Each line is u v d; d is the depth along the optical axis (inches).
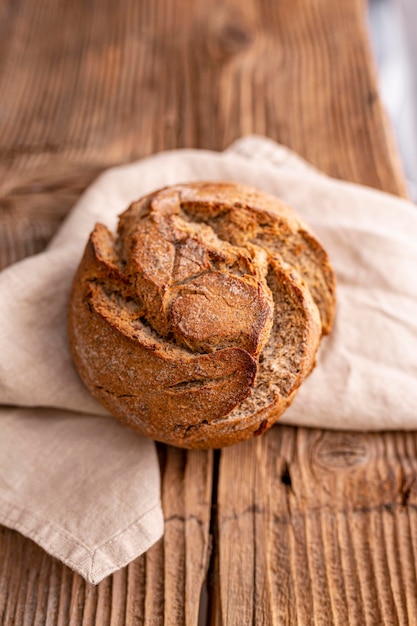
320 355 26.6
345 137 32.2
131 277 24.2
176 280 23.8
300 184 29.0
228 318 23.4
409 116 38.7
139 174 29.3
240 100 33.3
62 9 36.1
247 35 35.3
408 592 24.1
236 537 24.9
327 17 35.8
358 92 33.4
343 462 26.0
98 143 32.0
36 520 24.5
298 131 32.4
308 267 25.4
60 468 25.3
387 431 26.5
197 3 36.3
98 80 33.9
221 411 23.4
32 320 26.1
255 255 24.5
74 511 24.6
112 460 25.4
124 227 25.4
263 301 23.6
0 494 24.9
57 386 25.7
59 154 31.7
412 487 25.6
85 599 24.2
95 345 24.0
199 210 25.1
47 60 34.5
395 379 26.2
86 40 35.2
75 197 30.5
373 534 25.0
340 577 24.4
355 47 34.8
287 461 26.0
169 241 24.3
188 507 25.3
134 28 35.5
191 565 24.6
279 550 24.7
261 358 24.0
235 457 26.0
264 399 23.7
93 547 24.0
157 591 24.3
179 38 35.2
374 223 28.5
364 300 27.3
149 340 23.6
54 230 29.7
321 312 25.6
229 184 26.0
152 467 25.3
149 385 23.5
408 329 26.8
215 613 24.1
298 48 34.9
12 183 30.7
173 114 32.9
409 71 39.3
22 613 24.1
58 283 26.6
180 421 23.6
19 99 33.2
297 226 25.4
